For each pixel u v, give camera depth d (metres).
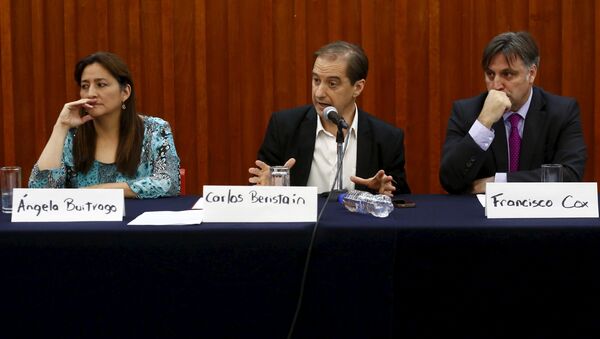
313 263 2.35
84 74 3.43
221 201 2.49
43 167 3.27
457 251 2.34
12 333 2.38
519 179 3.30
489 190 2.53
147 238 2.33
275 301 2.36
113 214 2.55
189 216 2.60
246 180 5.29
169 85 5.23
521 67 3.45
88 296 2.36
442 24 5.16
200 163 5.26
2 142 5.28
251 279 2.35
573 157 3.54
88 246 2.34
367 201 2.61
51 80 5.25
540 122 3.61
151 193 3.27
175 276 2.35
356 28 5.20
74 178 3.51
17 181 2.83
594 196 2.54
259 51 5.23
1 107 5.26
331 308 2.36
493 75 3.51
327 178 3.61
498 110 3.38
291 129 3.68
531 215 2.53
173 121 5.26
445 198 3.14
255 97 5.25
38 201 2.56
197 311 2.37
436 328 2.40
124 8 5.22
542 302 2.37
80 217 2.55
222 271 2.35
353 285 2.35
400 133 3.70
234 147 5.28
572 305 2.37
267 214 2.48
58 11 5.23
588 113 5.13
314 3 5.19
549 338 2.39
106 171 3.50
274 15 5.21
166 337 2.37
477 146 3.38
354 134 3.64
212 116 5.28
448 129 3.75
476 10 5.13
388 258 2.33
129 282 2.35
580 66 5.12
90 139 3.51
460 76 5.18
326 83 3.41
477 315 2.39
